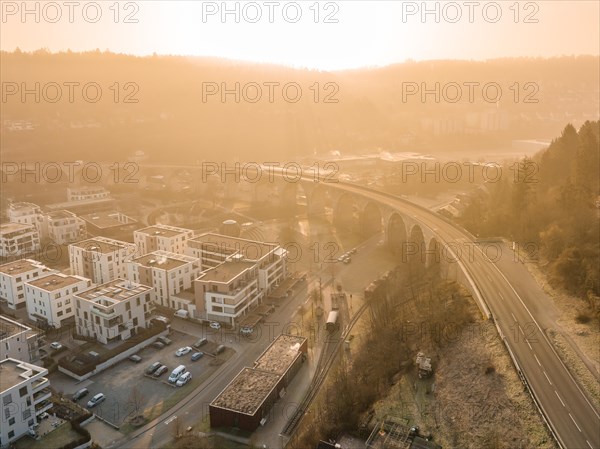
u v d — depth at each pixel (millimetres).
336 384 109938
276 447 95625
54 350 127812
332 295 162875
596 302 114312
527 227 161750
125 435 99062
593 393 92875
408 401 102500
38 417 98875
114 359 123500
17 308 152125
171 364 124312
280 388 110875
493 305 123312
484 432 89375
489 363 103688
